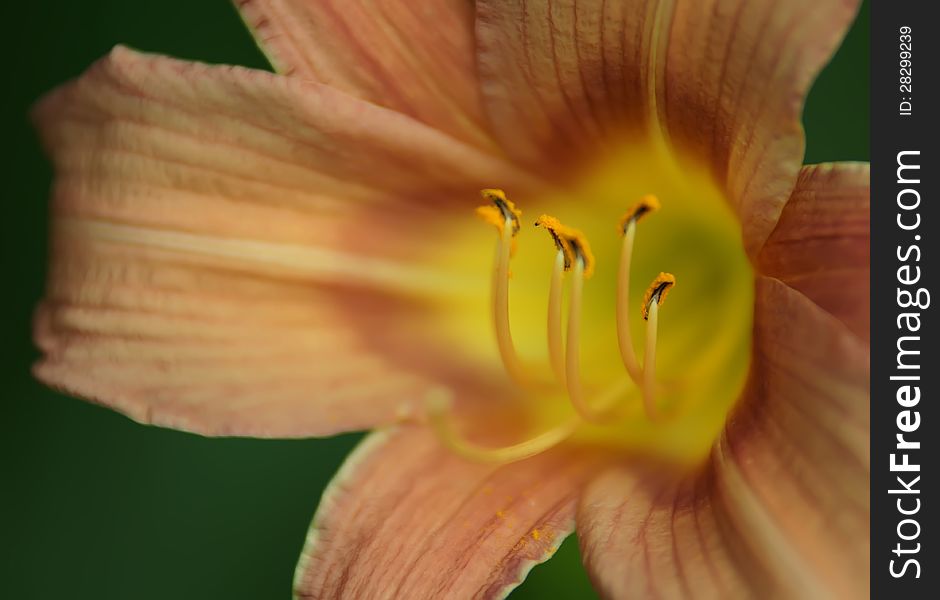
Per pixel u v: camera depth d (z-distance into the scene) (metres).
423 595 0.29
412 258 0.30
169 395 0.30
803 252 0.28
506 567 0.29
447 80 0.30
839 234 0.28
